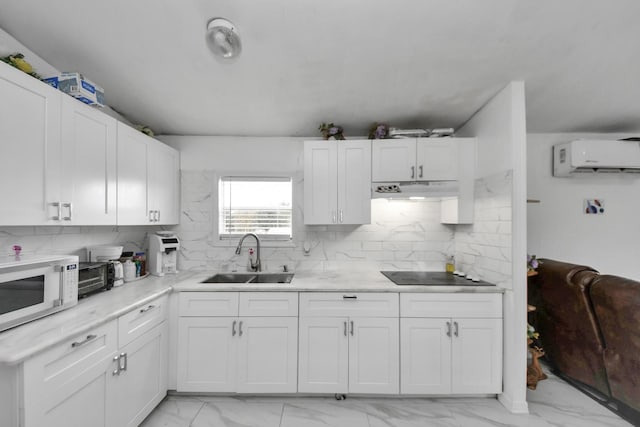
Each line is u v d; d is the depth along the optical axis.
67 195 1.45
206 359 1.99
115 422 1.45
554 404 1.94
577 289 2.08
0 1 1.23
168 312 2.00
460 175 2.32
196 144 2.74
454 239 2.68
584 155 2.55
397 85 1.90
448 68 1.72
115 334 1.46
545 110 2.32
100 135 1.69
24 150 1.24
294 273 2.57
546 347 2.42
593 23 1.38
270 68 1.71
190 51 1.56
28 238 1.58
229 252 2.72
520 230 1.86
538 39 1.48
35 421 1.04
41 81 1.31
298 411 1.88
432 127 2.59
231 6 1.28
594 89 1.99
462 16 1.32
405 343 1.99
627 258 2.79
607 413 1.85
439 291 1.99
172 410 1.88
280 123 2.47
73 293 1.46
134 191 2.03
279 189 2.78
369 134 2.55
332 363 1.99
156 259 2.39
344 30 1.41
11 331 1.17
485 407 1.92
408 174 2.34
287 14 1.31
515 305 1.87
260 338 2.00
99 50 1.54
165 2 1.26
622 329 1.80
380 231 2.71
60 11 1.29
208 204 2.73
